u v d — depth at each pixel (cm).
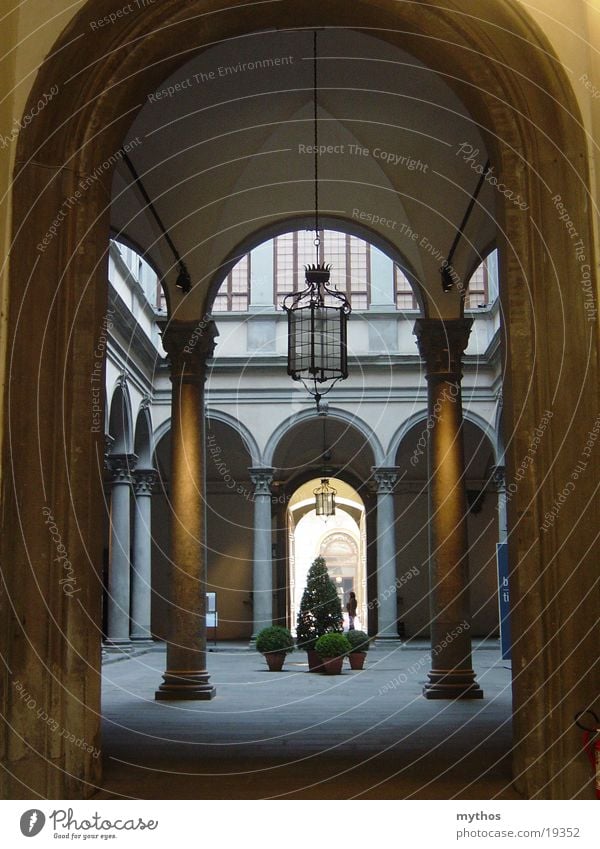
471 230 1252
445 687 1189
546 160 627
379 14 675
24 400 583
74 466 602
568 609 579
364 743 819
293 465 2798
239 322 2480
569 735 569
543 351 609
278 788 627
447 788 621
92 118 630
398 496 2773
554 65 604
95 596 614
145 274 2406
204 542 1243
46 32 581
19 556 573
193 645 1212
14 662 568
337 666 1603
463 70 650
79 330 615
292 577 3397
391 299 2461
